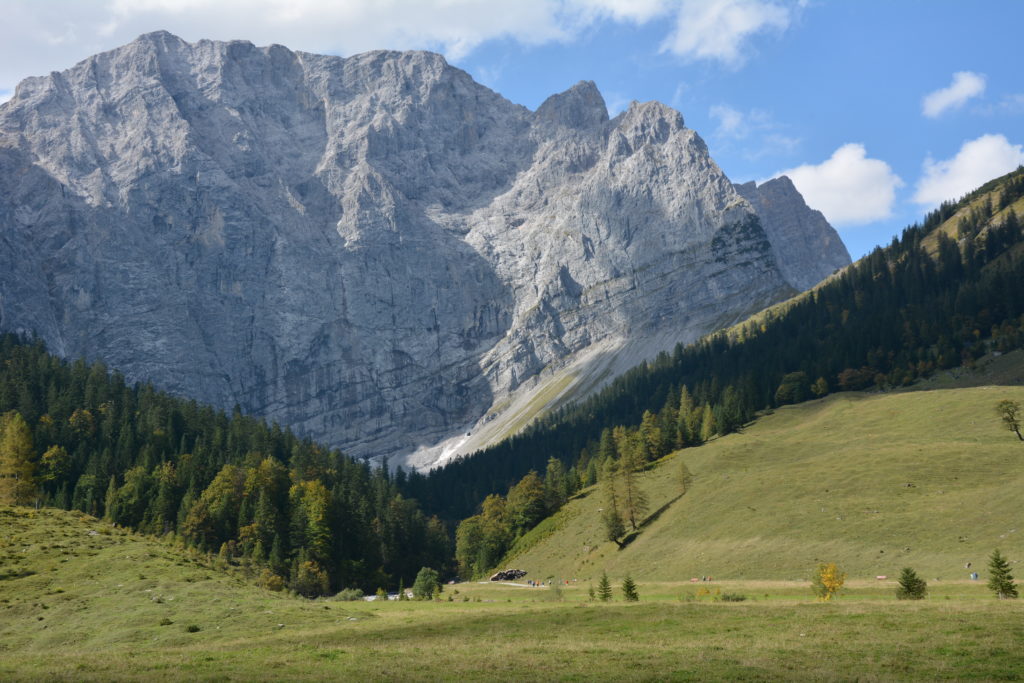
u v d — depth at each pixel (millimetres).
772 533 134375
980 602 65188
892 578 103875
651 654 53375
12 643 66375
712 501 161375
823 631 57719
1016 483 123188
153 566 86125
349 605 110125
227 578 88375
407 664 52781
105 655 58375
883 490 139250
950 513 121188
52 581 80500
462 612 80000
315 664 53281
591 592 105688
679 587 120250
